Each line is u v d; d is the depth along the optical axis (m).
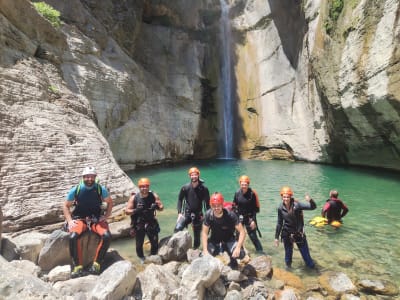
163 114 20.52
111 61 16.38
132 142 17.17
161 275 4.32
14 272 3.25
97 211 4.84
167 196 10.88
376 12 12.52
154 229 5.69
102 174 8.72
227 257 5.32
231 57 26.14
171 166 19.25
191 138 22.53
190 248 5.69
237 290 4.41
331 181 13.69
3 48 9.06
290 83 23.42
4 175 6.38
